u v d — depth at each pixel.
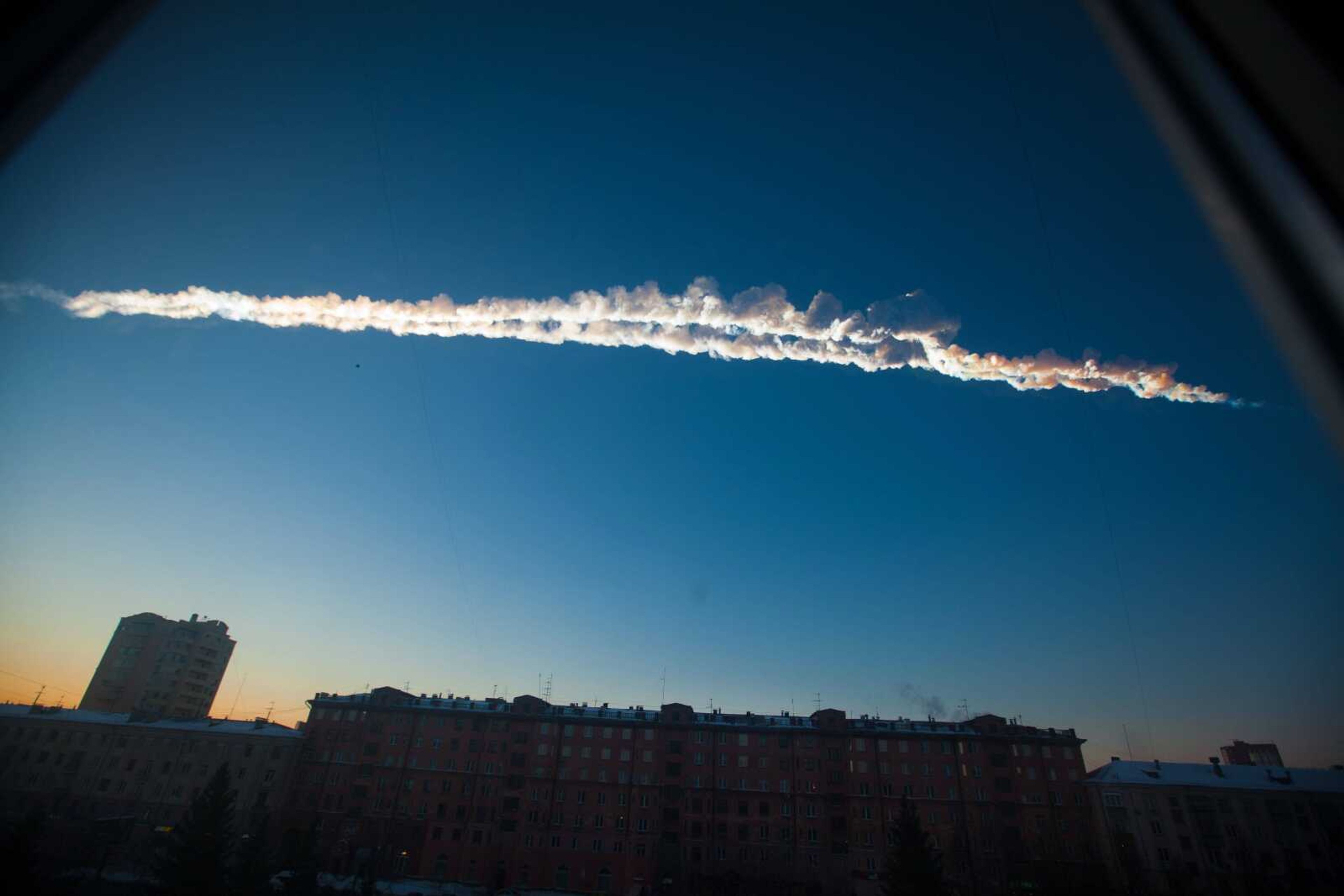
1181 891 60.34
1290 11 1.32
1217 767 73.19
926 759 79.62
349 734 83.88
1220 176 1.32
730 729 83.94
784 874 73.12
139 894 31.64
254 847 44.34
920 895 53.34
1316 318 1.05
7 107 1.89
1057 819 73.38
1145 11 1.63
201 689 102.31
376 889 66.12
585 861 76.00
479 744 84.06
